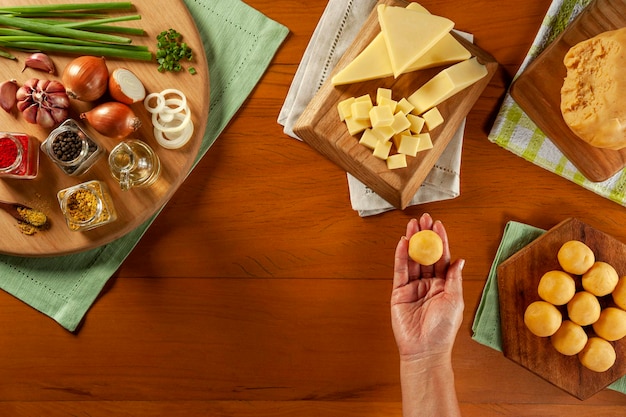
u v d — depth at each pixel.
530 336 0.83
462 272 0.86
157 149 0.81
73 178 0.81
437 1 0.84
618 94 0.73
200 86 0.81
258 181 0.86
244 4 0.84
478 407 0.86
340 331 0.87
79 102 0.80
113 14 0.81
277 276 0.86
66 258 0.85
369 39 0.80
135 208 0.81
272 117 0.85
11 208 0.80
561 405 0.86
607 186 0.83
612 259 0.82
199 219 0.86
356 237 0.86
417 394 0.79
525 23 0.84
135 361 0.87
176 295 0.87
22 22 0.78
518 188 0.85
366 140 0.79
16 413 0.86
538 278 0.83
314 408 0.87
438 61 0.79
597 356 0.79
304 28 0.85
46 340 0.86
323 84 0.82
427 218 0.80
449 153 0.83
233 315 0.87
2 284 0.84
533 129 0.83
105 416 0.87
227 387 0.87
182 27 0.81
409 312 0.80
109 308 0.86
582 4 0.81
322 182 0.86
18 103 0.78
